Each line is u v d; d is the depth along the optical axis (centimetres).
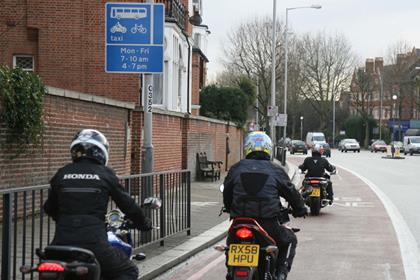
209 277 1015
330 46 10925
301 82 10150
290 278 1002
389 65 11400
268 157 752
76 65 2544
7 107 1296
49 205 582
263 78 8156
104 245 552
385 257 1191
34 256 743
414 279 996
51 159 1530
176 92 3150
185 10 3572
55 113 1542
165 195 1229
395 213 1930
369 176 3816
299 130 13925
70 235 543
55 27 2541
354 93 12338
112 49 1212
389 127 11944
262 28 8212
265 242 694
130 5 1210
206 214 1767
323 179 1891
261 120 8250
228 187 726
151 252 1163
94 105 1780
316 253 1234
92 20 2542
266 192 705
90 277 524
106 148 599
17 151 1365
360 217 1834
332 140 12638
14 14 2534
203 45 5791
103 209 562
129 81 2527
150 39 1214
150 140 1277
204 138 3219
